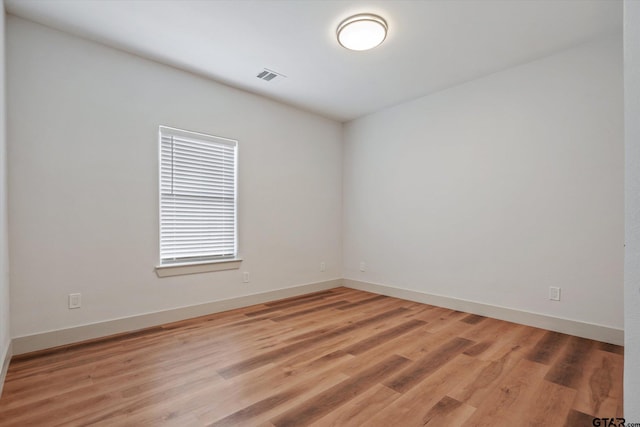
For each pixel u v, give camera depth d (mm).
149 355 2318
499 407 1705
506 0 2160
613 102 2572
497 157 3213
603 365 2170
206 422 1571
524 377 2014
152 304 2955
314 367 2146
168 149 3080
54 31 2477
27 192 2350
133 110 2852
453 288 3553
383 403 1737
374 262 4383
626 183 517
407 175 4012
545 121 2908
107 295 2703
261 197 3822
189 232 3229
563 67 2811
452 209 3564
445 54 2871
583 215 2703
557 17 2344
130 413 1639
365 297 4117
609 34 2566
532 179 2980
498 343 2562
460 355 2338
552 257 2859
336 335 2738
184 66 3082
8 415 1615
